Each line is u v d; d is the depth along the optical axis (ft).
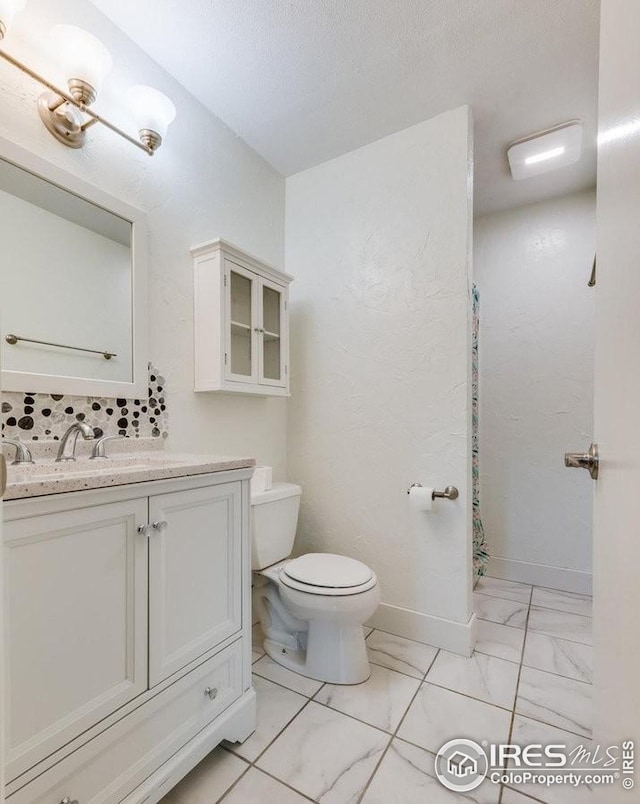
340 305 6.90
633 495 1.72
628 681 1.72
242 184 6.51
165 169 5.21
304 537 7.19
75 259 4.19
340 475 6.84
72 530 2.67
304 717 4.37
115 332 4.53
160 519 3.25
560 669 5.22
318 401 7.11
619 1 2.05
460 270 5.81
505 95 5.57
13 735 2.37
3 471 1.80
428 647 5.78
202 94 5.61
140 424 4.81
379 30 4.65
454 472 5.82
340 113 5.96
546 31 4.61
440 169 5.97
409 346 6.22
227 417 6.10
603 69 2.47
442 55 4.96
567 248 7.91
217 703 3.77
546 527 7.97
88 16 4.33
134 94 4.45
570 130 6.06
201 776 3.65
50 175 3.96
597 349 2.63
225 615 3.88
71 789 2.65
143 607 3.11
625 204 1.90
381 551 6.38
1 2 3.24
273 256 7.23
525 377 8.23
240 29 4.66
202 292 5.48
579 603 7.16
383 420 6.43
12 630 2.38
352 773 3.69
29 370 3.79
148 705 3.13
